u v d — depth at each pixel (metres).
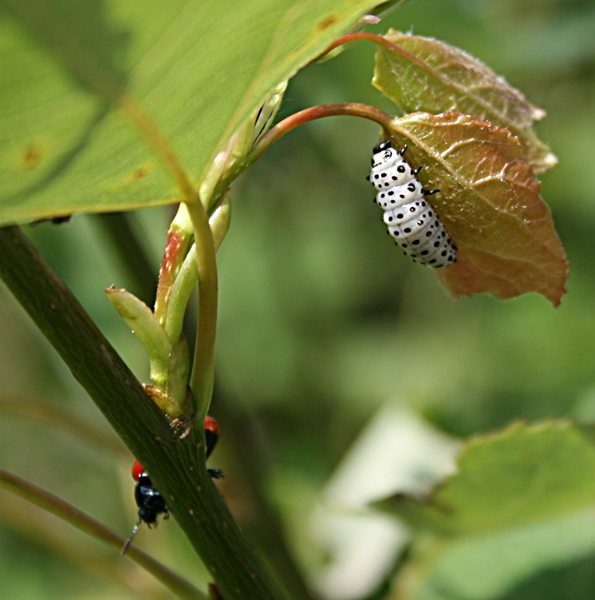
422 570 0.24
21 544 0.37
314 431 0.56
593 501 0.22
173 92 0.16
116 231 0.24
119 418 0.18
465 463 0.22
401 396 0.29
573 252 0.56
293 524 0.27
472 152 0.18
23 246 0.18
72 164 0.16
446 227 0.19
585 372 0.52
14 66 0.16
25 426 0.48
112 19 0.15
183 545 0.26
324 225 0.57
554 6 0.37
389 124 0.18
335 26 0.16
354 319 0.60
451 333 0.58
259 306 0.55
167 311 0.18
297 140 0.38
